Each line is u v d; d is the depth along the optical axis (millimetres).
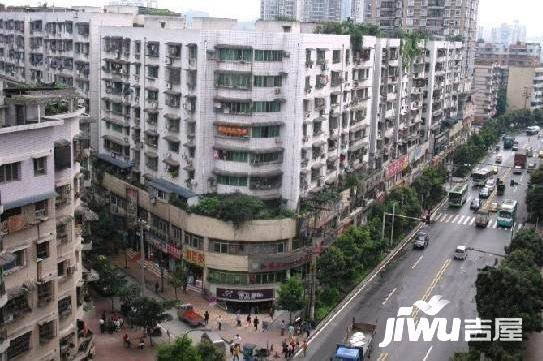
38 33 103750
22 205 37250
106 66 86188
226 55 67000
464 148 130875
